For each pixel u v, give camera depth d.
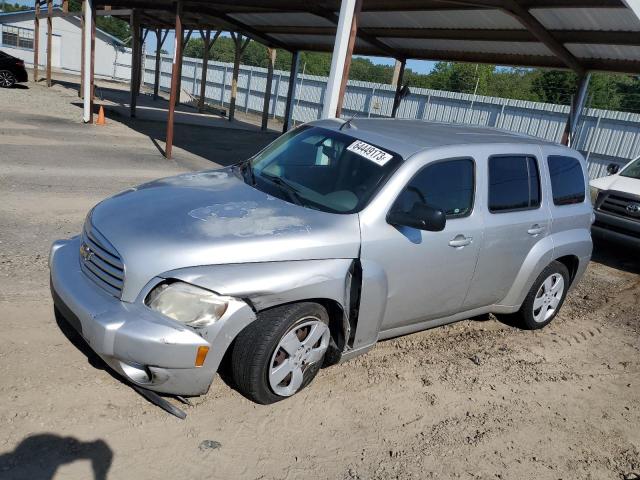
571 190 5.51
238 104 34.44
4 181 8.41
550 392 4.47
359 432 3.59
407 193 4.04
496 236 4.61
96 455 3.01
